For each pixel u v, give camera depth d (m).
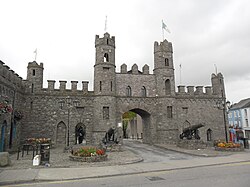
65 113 32.59
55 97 32.66
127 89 35.59
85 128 33.00
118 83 35.09
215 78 39.75
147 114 36.25
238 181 10.04
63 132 32.25
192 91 37.94
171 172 12.98
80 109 33.19
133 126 66.75
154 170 13.51
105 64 33.50
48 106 32.25
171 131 34.41
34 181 10.94
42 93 32.25
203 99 38.16
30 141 27.16
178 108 36.81
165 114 34.78
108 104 32.41
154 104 35.81
